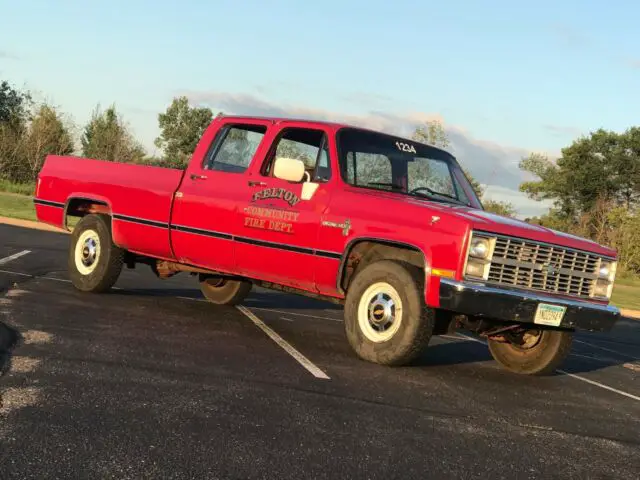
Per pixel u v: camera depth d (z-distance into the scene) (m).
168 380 4.77
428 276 5.71
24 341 5.49
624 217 45.25
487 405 5.16
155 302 8.41
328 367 5.72
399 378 5.65
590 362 8.89
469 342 8.83
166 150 74.75
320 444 3.78
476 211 6.30
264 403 4.45
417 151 7.29
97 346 5.58
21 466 3.13
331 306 10.61
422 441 4.04
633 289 32.19
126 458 3.31
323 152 6.77
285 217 6.66
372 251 6.34
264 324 7.78
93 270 8.41
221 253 7.23
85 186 8.56
